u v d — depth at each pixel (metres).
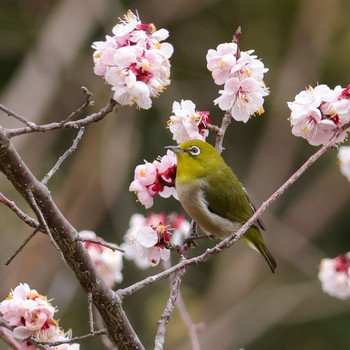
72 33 16.72
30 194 4.60
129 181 15.94
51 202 4.77
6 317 4.82
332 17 17.31
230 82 5.86
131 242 5.76
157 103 16.06
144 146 16.05
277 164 17.38
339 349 15.98
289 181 5.51
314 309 16.08
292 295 16.25
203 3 17.11
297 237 16.77
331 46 17.28
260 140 17.48
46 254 14.04
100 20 16.78
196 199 7.16
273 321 16.08
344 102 5.73
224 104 5.92
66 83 16.80
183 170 7.18
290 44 17.33
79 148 16.19
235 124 17.41
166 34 5.03
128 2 17.20
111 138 15.84
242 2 17.17
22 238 14.04
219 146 6.10
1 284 13.79
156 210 15.09
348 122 5.80
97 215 15.43
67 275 12.35
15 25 16.94
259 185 17.16
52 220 4.80
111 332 5.18
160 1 17.09
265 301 16.22
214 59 5.95
